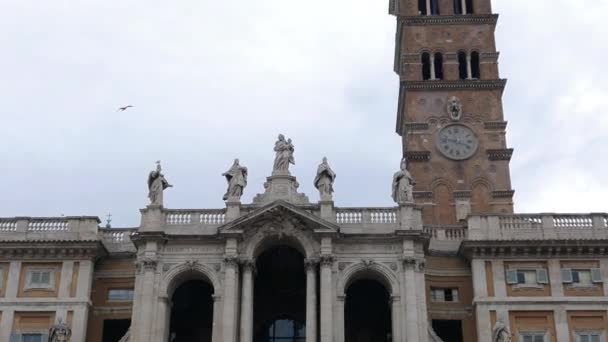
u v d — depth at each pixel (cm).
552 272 5812
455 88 7606
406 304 5466
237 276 5559
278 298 5997
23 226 5991
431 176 7262
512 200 7169
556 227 5959
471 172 7275
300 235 5631
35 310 5769
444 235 6112
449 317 5862
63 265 5888
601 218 5981
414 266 5572
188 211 5816
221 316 5453
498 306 5728
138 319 5450
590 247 5822
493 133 7431
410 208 5747
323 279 5478
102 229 6141
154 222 5725
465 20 7894
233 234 5588
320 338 5359
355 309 6012
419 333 5416
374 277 5716
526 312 5722
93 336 5841
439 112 7519
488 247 5831
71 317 5741
